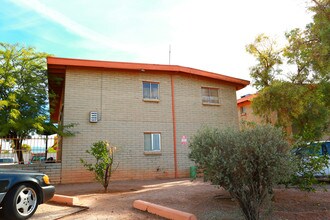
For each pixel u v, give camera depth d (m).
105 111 12.82
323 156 6.15
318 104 12.25
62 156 11.71
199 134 5.02
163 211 5.14
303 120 12.55
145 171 13.11
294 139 5.70
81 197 7.38
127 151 12.91
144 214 5.41
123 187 9.75
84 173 11.89
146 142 13.53
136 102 13.58
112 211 5.67
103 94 12.95
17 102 12.23
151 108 13.88
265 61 13.85
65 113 12.08
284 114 12.80
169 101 14.40
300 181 6.01
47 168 11.38
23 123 11.26
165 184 10.56
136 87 13.73
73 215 5.53
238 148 4.38
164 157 13.66
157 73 14.40
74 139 12.05
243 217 4.95
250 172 4.34
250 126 5.17
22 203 5.25
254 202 4.53
